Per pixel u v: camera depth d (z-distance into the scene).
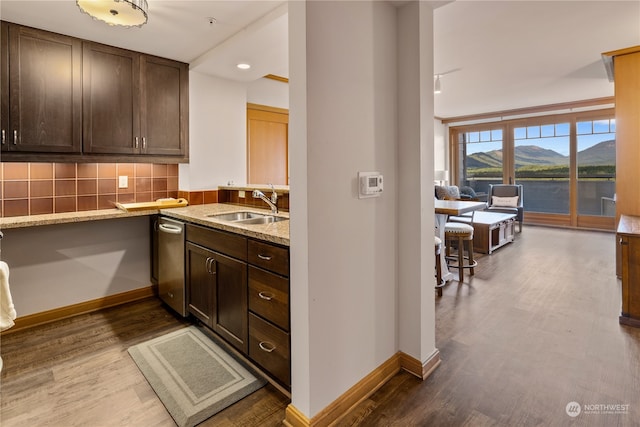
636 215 3.54
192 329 2.57
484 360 2.11
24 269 2.60
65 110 2.51
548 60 4.04
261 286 1.83
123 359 2.16
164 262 2.89
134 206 2.89
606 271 3.90
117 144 2.75
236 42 2.54
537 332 2.46
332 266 1.60
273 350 1.77
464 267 3.68
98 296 2.96
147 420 1.64
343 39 1.60
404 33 1.87
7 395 1.81
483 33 3.23
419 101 1.84
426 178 1.91
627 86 3.62
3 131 2.26
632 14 2.87
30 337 2.45
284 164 4.30
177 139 3.10
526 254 4.75
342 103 1.60
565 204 7.01
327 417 1.59
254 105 3.96
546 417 1.61
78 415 1.67
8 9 2.13
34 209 2.65
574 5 2.70
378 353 1.89
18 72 2.31
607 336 2.38
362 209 1.74
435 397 1.78
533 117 7.24
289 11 1.49
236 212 2.79
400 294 2.00
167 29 2.46
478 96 5.90
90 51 2.62
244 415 1.67
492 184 7.90
